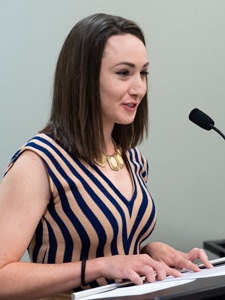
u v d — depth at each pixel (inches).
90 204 47.5
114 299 34.1
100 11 83.9
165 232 90.0
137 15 85.5
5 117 82.4
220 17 88.9
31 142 47.4
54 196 47.0
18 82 82.2
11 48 81.5
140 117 55.1
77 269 44.0
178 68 88.0
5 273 43.8
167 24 86.8
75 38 48.7
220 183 91.7
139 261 43.2
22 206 45.1
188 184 90.4
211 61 89.2
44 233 47.9
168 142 88.9
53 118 50.1
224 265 46.8
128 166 54.2
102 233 47.4
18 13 81.1
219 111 90.4
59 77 49.8
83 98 47.8
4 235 44.6
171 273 42.6
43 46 82.3
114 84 47.8
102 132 49.1
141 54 48.6
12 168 46.2
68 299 47.9
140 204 51.3
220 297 33.7
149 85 87.0
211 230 91.9
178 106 88.7
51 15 82.1
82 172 48.3
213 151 90.8
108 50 47.7
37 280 43.9
